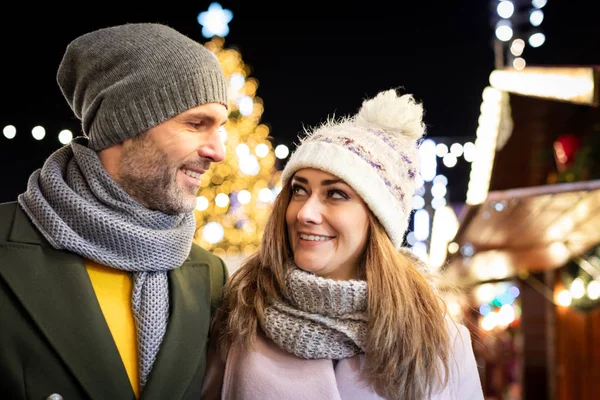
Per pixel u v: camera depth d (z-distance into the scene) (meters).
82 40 2.21
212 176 7.46
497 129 5.04
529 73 4.22
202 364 2.18
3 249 2.02
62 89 2.31
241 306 2.30
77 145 2.14
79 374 1.94
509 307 8.43
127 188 2.14
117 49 2.13
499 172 5.80
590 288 5.70
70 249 2.04
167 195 2.13
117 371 2.00
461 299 2.60
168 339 2.08
